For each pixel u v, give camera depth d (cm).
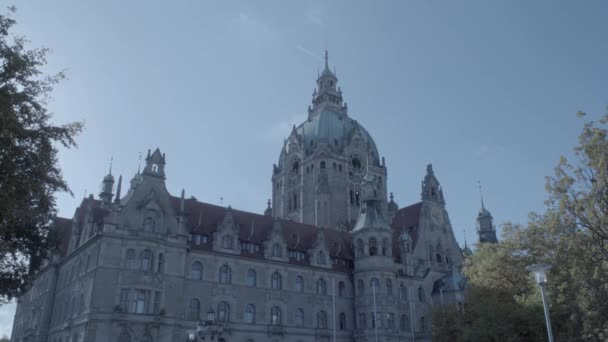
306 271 9044
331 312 9075
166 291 7212
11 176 3456
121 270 6944
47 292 8938
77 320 7006
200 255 7912
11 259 5372
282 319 8412
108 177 10269
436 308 7125
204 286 7769
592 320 4522
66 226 9931
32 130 3609
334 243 10194
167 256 7400
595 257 4522
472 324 6175
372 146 14338
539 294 5547
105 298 6738
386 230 9831
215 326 5466
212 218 8719
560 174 4738
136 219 7350
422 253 10812
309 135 13700
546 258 5088
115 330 6631
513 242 5744
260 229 9194
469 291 6612
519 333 5547
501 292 6147
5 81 3384
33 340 8812
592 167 4509
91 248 7381
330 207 12350
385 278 9419
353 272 9669
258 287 8344
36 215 3984
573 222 4659
